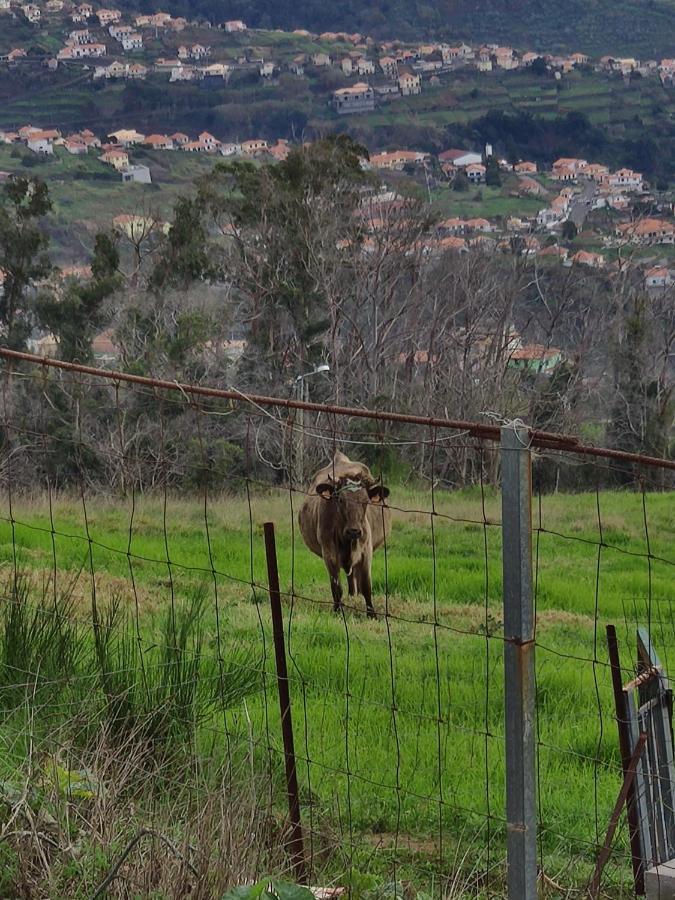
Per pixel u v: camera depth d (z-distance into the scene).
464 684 9.80
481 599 14.55
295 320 42.88
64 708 6.70
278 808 6.20
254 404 5.30
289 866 5.37
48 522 18.80
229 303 42.25
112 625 7.77
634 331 43.25
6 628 7.41
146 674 7.18
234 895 4.51
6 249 41.47
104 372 5.82
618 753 8.40
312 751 7.54
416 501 24.14
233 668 8.26
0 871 4.88
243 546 17.31
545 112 165.12
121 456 6.99
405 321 45.00
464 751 8.02
